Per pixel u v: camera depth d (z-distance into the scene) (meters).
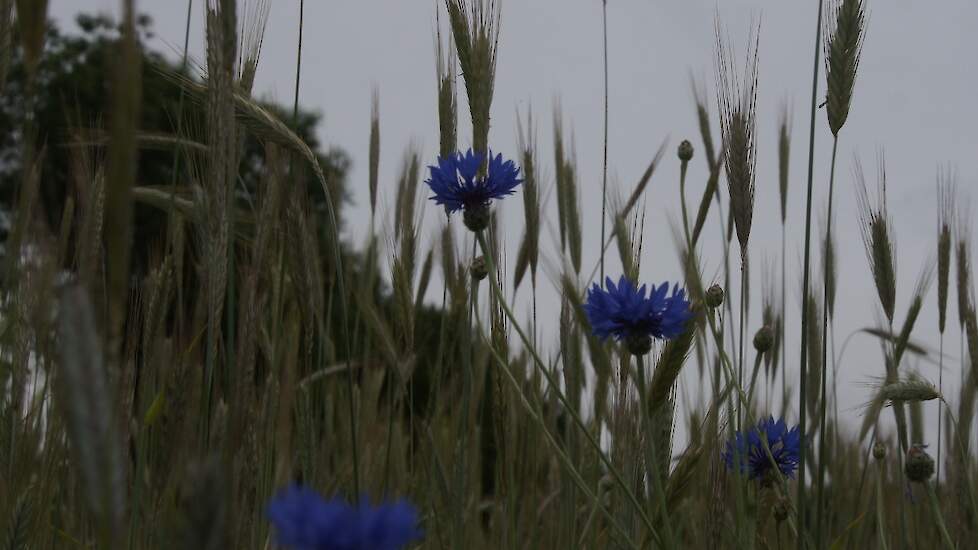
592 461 1.06
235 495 0.83
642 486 0.98
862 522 1.13
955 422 1.03
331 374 1.15
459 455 1.05
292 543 0.48
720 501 0.97
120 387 0.92
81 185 0.94
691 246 1.03
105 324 0.70
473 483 1.14
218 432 0.86
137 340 0.94
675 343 0.93
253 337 0.85
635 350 0.90
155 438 0.98
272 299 0.99
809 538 0.95
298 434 0.96
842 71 0.95
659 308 0.90
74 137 0.95
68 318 0.42
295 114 0.98
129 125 0.43
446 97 1.09
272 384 0.94
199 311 0.88
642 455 0.98
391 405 1.19
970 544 1.08
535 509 1.15
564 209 1.18
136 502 0.92
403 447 1.16
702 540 1.02
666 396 0.93
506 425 1.08
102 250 0.93
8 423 0.97
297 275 0.96
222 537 0.38
